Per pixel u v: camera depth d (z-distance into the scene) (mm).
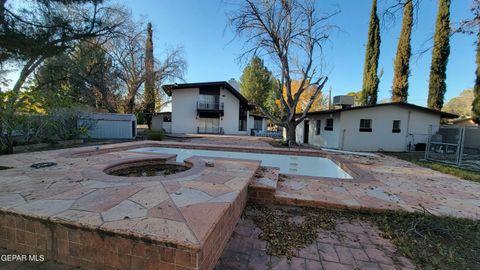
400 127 11062
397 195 3502
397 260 2006
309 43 11078
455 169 5797
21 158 4699
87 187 2609
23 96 7008
